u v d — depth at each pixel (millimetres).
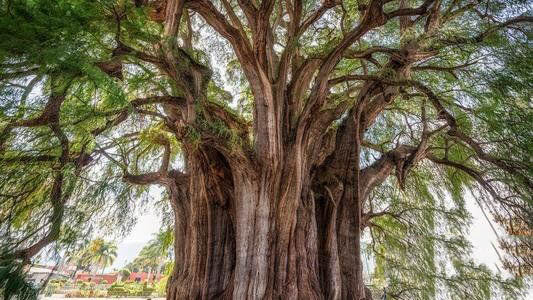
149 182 10094
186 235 10141
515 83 8500
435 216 13773
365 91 9898
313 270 7797
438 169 13445
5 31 4258
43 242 5645
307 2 10750
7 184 5781
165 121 8289
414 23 10766
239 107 13188
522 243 9414
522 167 8555
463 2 9898
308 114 8625
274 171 7898
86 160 6547
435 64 10727
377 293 15516
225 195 8898
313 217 8461
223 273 8195
